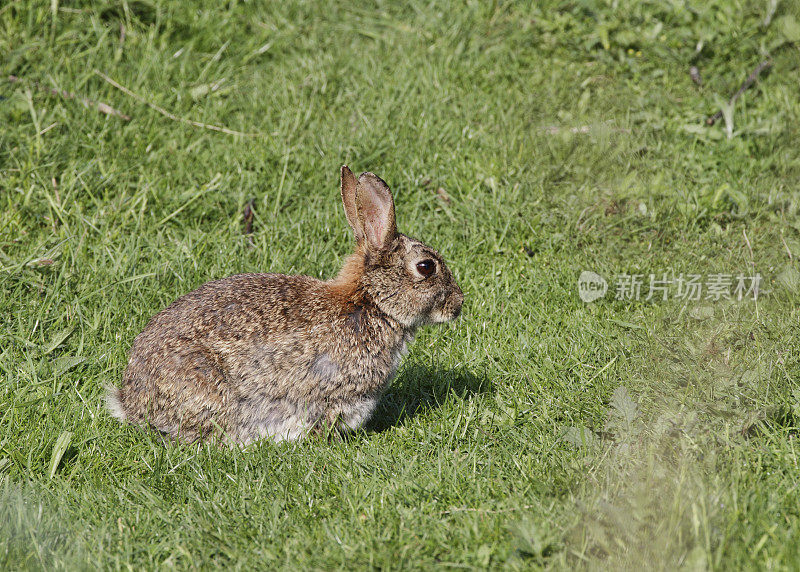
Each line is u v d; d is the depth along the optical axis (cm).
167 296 1623
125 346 1514
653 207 1852
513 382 1461
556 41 2381
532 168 1980
